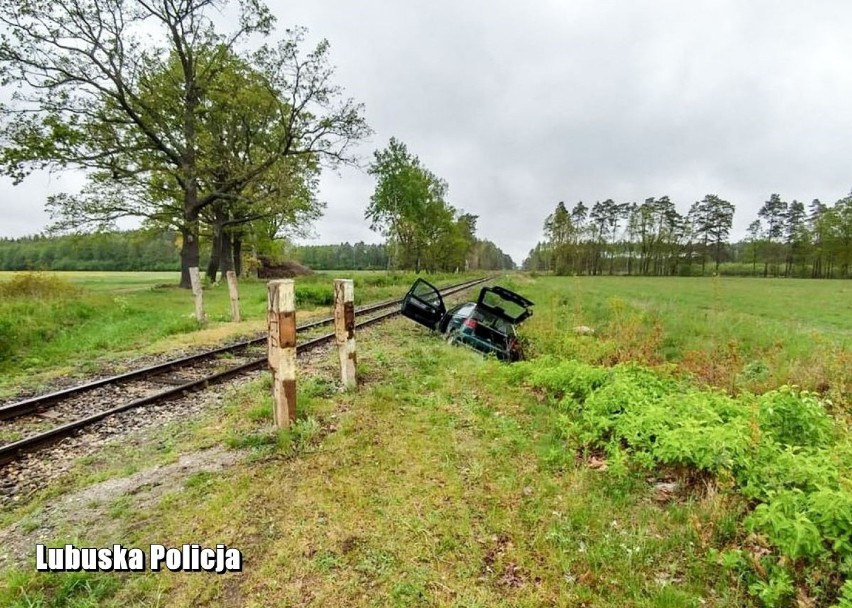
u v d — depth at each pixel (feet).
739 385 20.80
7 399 20.25
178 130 80.64
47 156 61.57
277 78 74.28
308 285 66.18
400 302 64.34
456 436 14.52
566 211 274.57
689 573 8.28
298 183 80.38
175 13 70.95
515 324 32.63
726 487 10.32
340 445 13.61
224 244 102.32
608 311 47.52
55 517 10.38
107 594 7.86
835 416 16.65
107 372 24.93
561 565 8.45
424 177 150.30
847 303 75.10
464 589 7.85
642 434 12.83
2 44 56.75
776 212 250.16
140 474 12.51
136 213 75.87
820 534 7.94
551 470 12.41
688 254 260.83
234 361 27.37
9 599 7.72
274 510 10.21
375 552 8.80
